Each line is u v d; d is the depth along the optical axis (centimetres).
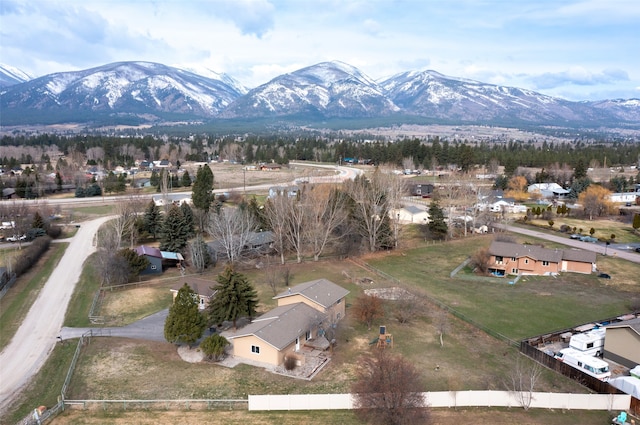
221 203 10919
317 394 3700
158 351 4569
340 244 8531
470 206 11038
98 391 3762
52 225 9550
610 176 16475
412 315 5575
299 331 4581
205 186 10212
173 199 12175
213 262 7725
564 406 3684
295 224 8325
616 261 7806
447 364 4359
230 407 3588
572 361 4334
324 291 5406
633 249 8462
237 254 7794
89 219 10706
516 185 14238
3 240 8806
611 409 3684
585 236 9275
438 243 9088
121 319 5459
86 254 8100
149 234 9244
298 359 4297
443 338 4962
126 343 4722
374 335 5025
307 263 7812
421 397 3381
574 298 6209
